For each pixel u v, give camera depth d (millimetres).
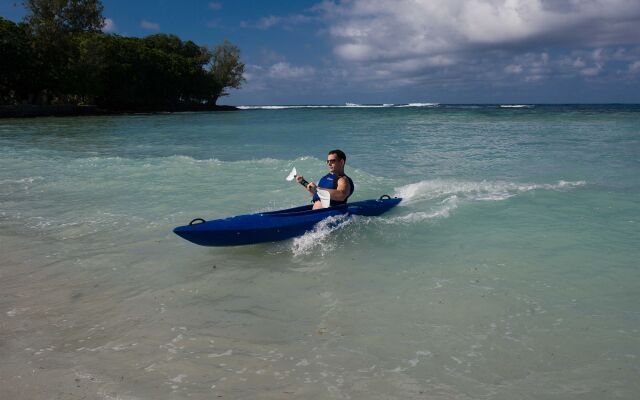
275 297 4352
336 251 5602
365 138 19906
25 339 3637
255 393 2920
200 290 4543
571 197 7945
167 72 74250
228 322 3879
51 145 18359
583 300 4070
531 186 8969
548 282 4465
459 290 4348
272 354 3373
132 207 7750
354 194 8883
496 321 3752
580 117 32875
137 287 4621
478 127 25094
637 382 2947
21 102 53562
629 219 6527
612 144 15688
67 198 8469
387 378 3055
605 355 3244
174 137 22266
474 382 2992
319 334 3648
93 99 63031
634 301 4023
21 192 9008
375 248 5652
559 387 2924
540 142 16797
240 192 8875
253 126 30781
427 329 3666
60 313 4078
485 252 5344
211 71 89812
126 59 66062
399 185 9641
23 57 48188
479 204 7629
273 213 6406
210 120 41250
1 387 3014
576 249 5352
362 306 4102
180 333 3699
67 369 3213
